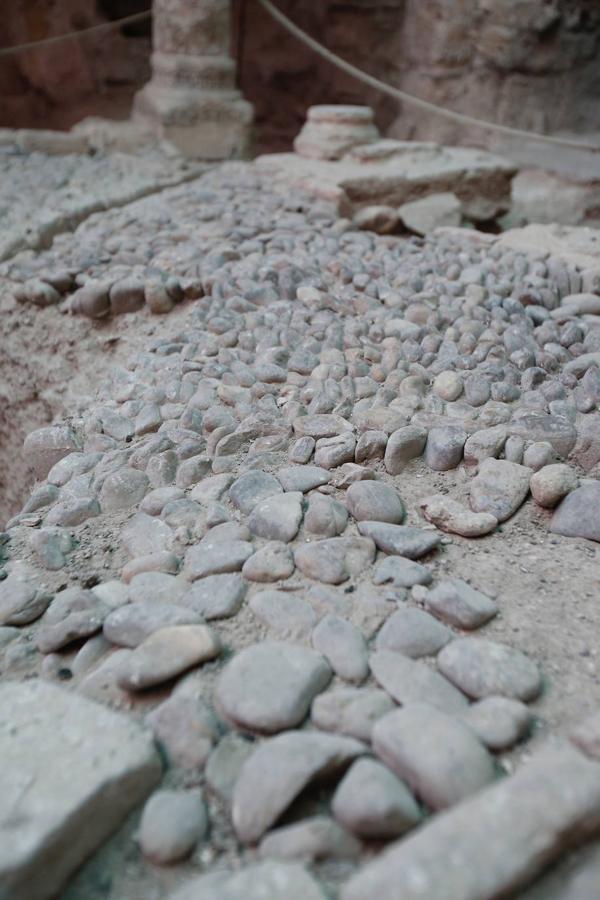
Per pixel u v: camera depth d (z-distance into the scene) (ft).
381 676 2.33
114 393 4.42
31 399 5.60
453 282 5.27
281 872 1.69
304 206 7.17
